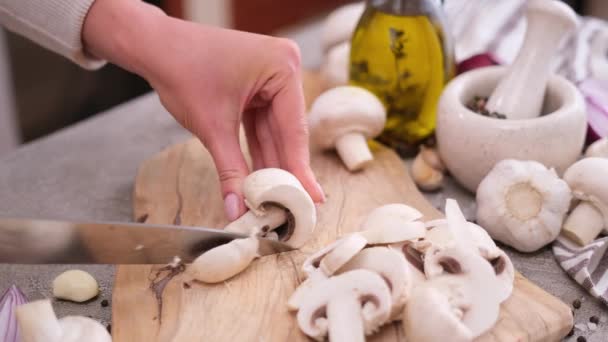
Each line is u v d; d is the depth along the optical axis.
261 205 0.73
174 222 0.83
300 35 1.45
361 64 0.96
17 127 1.54
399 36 0.90
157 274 0.72
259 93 0.81
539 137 0.80
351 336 0.60
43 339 0.60
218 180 0.91
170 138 1.08
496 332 0.63
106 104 1.64
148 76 0.80
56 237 0.65
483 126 0.81
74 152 1.05
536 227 0.75
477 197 0.80
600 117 0.94
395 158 0.94
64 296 0.73
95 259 0.69
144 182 0.91
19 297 0.72
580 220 0.77
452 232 0.69
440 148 0.88
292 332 0.65
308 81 1.17
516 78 0.83
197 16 1.79
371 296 0.61
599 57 1.12
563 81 0.87
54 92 1.55
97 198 0.93
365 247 0.71
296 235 0.75
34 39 0.90
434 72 0.93
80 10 0.81
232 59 0.77
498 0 1.26
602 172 0.75
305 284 0.67
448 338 0.58
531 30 0.82
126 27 0.80
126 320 0.67
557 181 0.76
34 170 1.00
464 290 0.63
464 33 1.19
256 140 0.87
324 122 0.90
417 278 0.67
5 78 1.45
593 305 0.71
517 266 0.77
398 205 0.76
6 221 0.62
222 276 0.70
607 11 1.46
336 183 0.89
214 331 0.66
